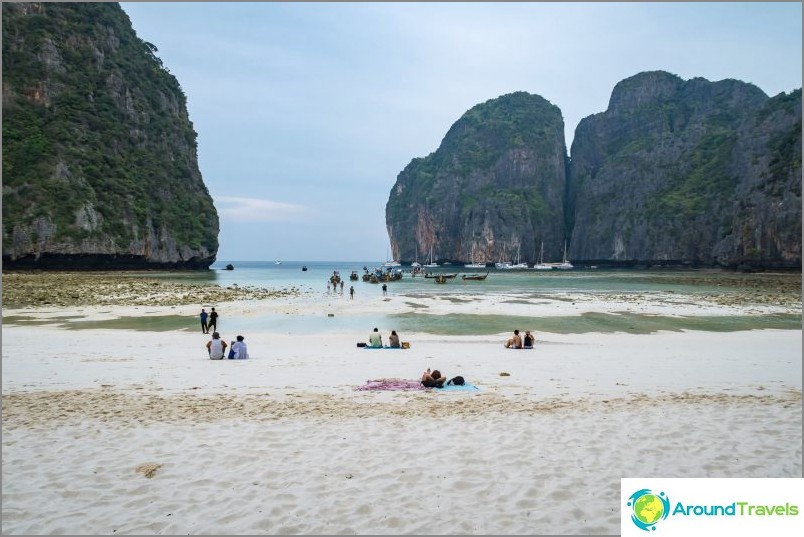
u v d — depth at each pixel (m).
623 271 139.88
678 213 160.00
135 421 8.98
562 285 68.62
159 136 116.50
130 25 125.12
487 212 194.62
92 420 9.02
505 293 52.97
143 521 5.48
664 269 152.88
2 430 8.44
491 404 10.30
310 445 7.77
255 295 46.94
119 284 52.44
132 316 31.02
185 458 7.22
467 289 59.97
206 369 14.72
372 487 6.29
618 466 6.89
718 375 13.66
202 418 9.20
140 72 119.69
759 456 7.20
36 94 95.06
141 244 96.00
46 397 10.84
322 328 27.09
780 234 102.00
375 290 57.81
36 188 83.81
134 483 6.41
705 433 8.20
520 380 13.05
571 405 10.15
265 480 6.50
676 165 180.62
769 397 10.75
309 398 10.88
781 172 105.88
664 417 9.14
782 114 137.00
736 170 150.50
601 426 8.63
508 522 5.44
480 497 6.02
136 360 16.38
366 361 16.41
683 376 13.52
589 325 28.41
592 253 193.38
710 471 6.70
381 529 5.31
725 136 174.62
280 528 5.33
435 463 7.03
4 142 86.00
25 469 6.83
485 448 7.61
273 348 19.98
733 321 30.05
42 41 97.81
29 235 79.69
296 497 6.03
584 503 5.87
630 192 188.62
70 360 16.22
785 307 37.09
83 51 105.69
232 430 8.48
